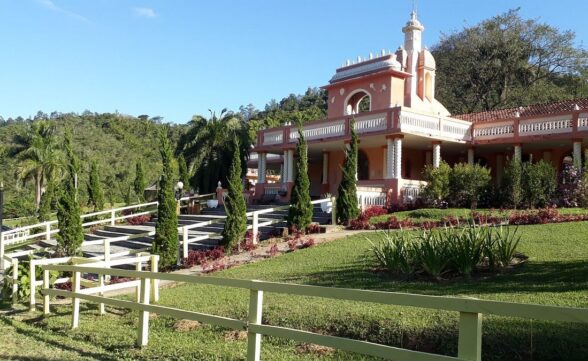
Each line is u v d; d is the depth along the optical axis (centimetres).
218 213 2803
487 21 5044
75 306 932
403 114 2345
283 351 718
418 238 1201
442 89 5228
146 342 782
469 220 1681
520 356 610
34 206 5144
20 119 10994
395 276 1084
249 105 8981
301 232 1906
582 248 1162
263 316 862
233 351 727
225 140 3622
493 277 995
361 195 2216
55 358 743
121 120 8669
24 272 1241
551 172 2011
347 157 2052
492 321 704
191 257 1719
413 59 2964
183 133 3841
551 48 4909
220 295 1081
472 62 5056
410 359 450
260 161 3086
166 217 1738
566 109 2636
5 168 5988
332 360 670
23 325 984
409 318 751
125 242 2281
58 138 5403
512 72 5012
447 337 680
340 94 2959
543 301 779
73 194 1897
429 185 2239
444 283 987
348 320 785
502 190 2091
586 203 1892
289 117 5553
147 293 808
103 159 6862
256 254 1650
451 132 2544
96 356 750
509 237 1345
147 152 7662
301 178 1942
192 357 718
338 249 1500
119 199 5662
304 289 546
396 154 2344
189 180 3594
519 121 2430
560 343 610
